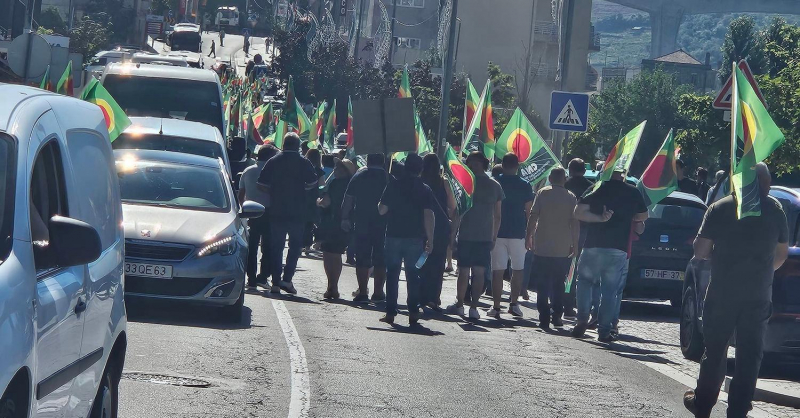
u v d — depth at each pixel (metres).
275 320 15.73
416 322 16.56
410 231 16.45
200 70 28.05
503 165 18.80
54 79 24.17
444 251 18.55
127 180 16.30
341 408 10.19
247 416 9.61
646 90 93.88
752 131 9.73
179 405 9.81
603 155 96.12
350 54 93.56
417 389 11.34
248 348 13.04
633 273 20.80
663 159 19.44
